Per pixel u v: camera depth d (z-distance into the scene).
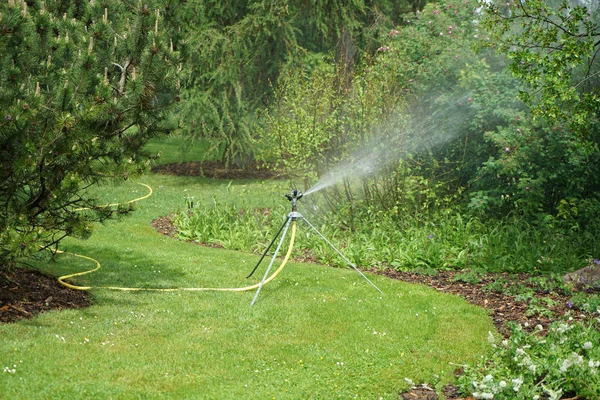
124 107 6.61
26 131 6.02
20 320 6.21
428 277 8.83
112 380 4.99
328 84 11.28
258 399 4.81
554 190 11.02
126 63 6.99
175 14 7.28
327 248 9.84
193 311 6.82
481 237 9.98
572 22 7.89
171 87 6.83
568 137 10.20
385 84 10.95
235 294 7.55
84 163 6.45
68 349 5.54
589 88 10.61
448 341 6.20
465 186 11.63
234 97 17.39
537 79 7.84
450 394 5.17
